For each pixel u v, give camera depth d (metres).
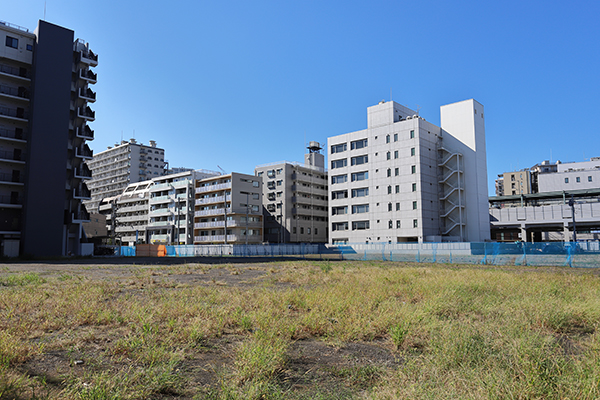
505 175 131.88
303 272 22.45
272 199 85.94
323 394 4.17
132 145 133.12
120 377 4.34
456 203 67.44
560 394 3.72
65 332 6.82
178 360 5.11
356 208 73.44
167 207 91.81
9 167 52.38
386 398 3.86
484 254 37.62
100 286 13.52
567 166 104.19
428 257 42.47
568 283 14.61
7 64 53.69
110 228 107.88
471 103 68.81
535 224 71.44
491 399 3.64
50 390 4.05
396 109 71.75
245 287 14.64
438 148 69.88
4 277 18.00
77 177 56.97
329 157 78.69
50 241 51.53
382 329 7.30
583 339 6.73
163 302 9.59
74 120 58.38
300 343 6.52
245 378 4.52
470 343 5.42
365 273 21.20
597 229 74.19
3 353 4.95
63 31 55.53
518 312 8.12
